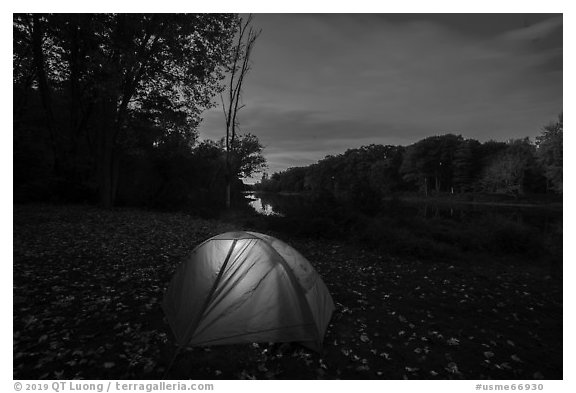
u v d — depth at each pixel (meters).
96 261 7.06
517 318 5.09
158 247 8.78
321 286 4.75
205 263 4.21
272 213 15.84
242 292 3.91
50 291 5.28
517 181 59.81
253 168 27.14
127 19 14.55
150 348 3.71
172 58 16.11
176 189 18.94
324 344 3.99
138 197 18.61
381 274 7.39
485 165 70.94
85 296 5.15
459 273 7.62
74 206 15.29
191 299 4.02
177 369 3.37
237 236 4.39
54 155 16.31
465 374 3.53
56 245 8.01
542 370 3.67
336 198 13.33
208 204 19.61
